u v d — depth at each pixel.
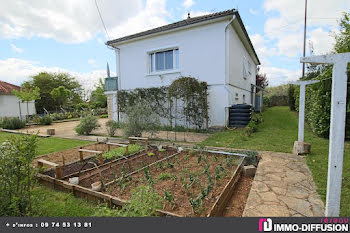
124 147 5.36
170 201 2.38
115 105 11.98
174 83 8.62
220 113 9.02
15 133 10.08
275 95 27.02
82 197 2.97
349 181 3.00
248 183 3.43
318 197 2.51
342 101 1.81
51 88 27.88
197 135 8.00
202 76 9.30
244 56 12.66
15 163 2.18
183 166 4.02
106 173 3.78
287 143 5.73
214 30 8.83
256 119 9.77
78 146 6.54
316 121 6.61
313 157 4.18
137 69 11.27
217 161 4.25
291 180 3.05
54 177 3.59
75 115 21.14
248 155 4.38
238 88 11.06
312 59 1.90
